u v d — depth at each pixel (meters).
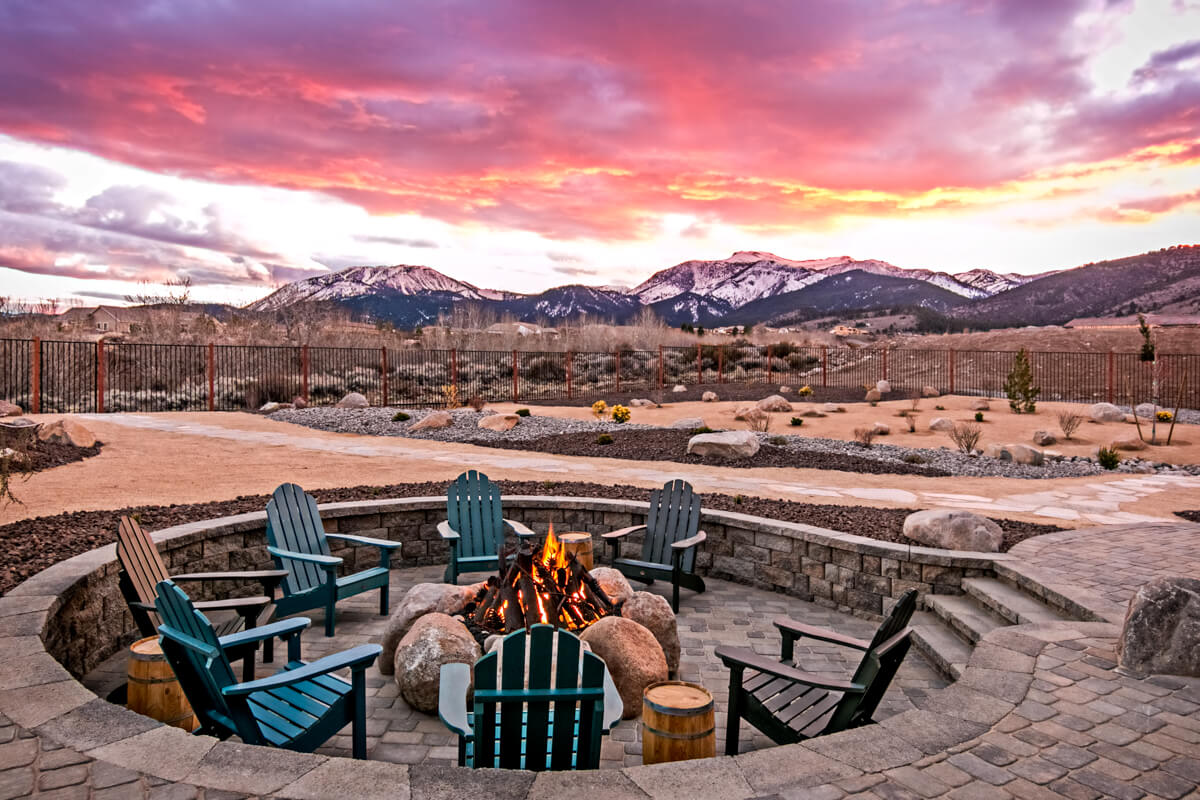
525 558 5.57
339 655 3.59
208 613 6.08
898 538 7.30
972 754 3.05
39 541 6.17
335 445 16.11
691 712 3.43
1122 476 13.98
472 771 2.71
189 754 2.80
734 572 7.71
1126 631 4.14
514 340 42.94
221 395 25.27
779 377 36.88
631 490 9.94
